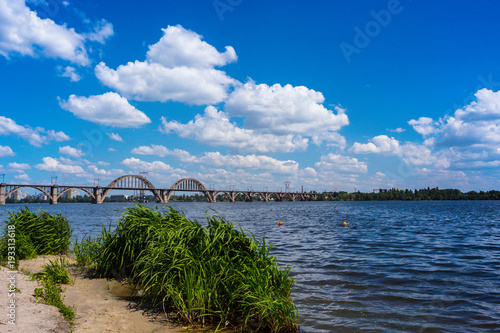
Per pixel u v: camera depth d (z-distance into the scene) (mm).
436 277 9930
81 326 5359
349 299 7727
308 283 9211
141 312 6363
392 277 9891
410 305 7324
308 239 19906
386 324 6203
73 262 10922
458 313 6848
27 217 12852
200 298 6031
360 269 11000
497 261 12594
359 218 45219
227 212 72062
